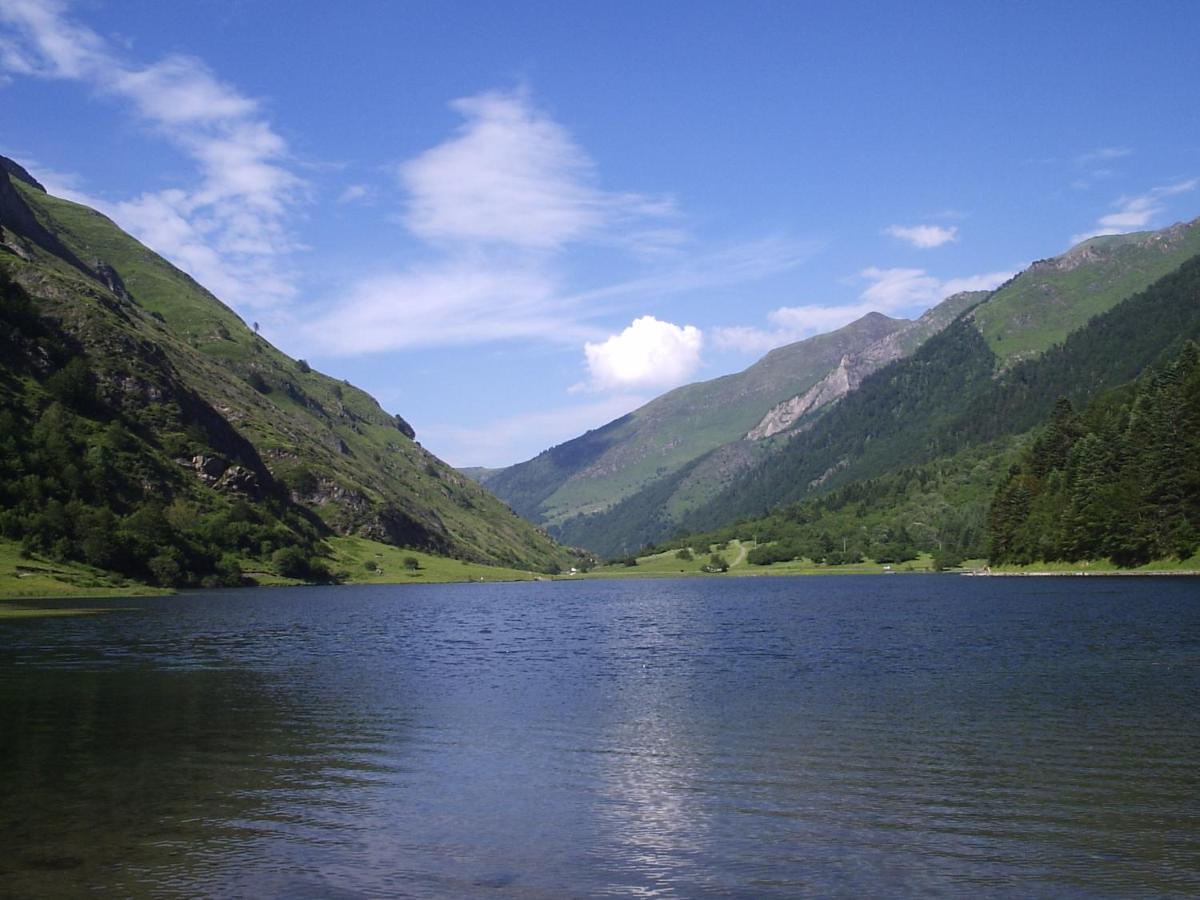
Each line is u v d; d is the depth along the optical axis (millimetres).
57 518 173750
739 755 35625
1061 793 29766
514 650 78500
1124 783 30828
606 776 32844
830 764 33969
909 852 24719
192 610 132250
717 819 27688
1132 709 43250
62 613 120875
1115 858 24141
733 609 133000
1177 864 23703
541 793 30750
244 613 128000
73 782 32281
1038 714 42500
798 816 27859
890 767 33344
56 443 197500
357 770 34000
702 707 46500
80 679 59062
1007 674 55312
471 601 171125
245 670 64062
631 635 92188
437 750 37344
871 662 63344
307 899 21938
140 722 43625
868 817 27672
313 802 29812
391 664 68000
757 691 51438
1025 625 85688
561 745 38031
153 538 198000
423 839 26172
